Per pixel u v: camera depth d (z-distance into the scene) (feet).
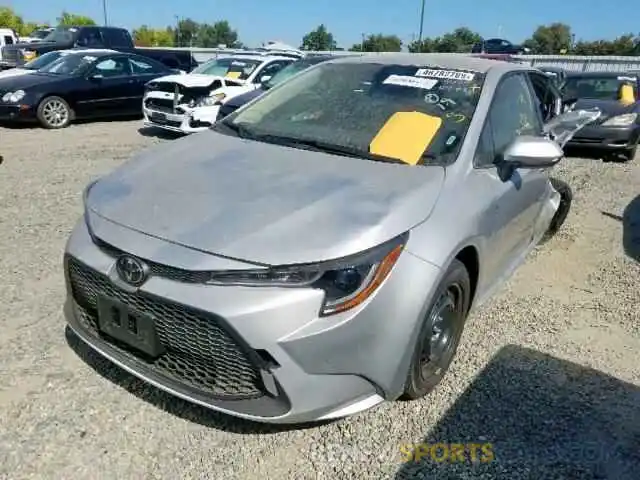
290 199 7.80
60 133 31.37
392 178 8.57
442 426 8.45
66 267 8.34
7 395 8.49
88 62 34.63
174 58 53.67
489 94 10.55
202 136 10.69
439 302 8.36
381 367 7.39
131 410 8.38
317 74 12.10
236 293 6.72
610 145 28.96
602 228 18.33
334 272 6.86
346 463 7.68
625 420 8.79
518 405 9.02
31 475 7.14
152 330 7.25
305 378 6.91
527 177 11.16
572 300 13.05
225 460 7.61
